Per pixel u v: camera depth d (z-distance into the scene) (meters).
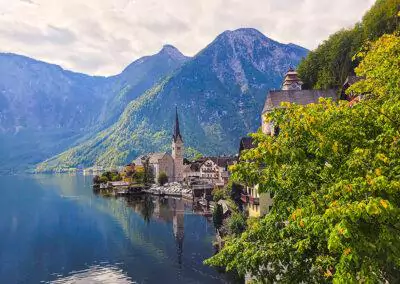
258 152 14.59
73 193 199.62
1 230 100.25
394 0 98.69
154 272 62.44
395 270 12.66
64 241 87.00
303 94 86.88
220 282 55.81
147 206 142.38
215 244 73.88
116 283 58.44
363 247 10.30
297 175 15.02
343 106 15.33
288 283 14.91
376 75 16.28
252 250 15.14
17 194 197.88
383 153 13.45
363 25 116.94
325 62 127.38
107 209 135.62
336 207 10.62
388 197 11.26
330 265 14.00
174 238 85.69
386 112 13.84
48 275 63.69
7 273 65.00
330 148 14.13
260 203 65.94
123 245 81.44
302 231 14.68
